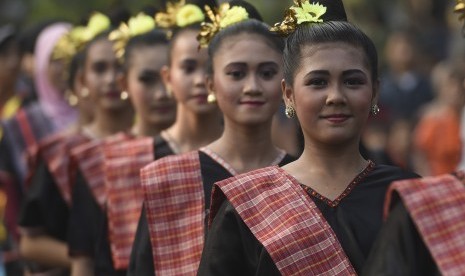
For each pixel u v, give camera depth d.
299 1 8.65
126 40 12.42
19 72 16.39
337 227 8.33
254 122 9.72
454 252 7.57
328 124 8.34
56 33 15.47
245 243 8.40
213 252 8.48
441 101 18.16
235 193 8.45
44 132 14.91
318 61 8.33
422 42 22.11
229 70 9.72
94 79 13.01
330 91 8.31
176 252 9.84
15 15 23.23
